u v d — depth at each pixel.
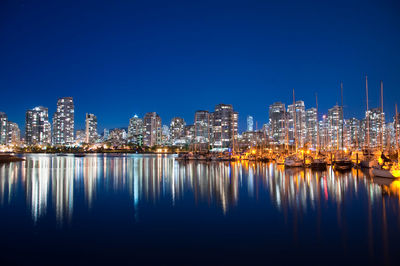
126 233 23.30
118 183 54.22
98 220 27.14
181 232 23.44
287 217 27.50
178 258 18.33
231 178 61.16
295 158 85.81
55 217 28.25
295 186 46.56
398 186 44.41
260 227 24.47
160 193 42.03
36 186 49.78
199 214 29.14
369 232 22.78
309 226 24.56
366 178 55.03
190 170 85.94
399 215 27.48
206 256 18.61
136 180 59.31
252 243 20.78
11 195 40.47
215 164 116.38
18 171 81.69
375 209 29.94
